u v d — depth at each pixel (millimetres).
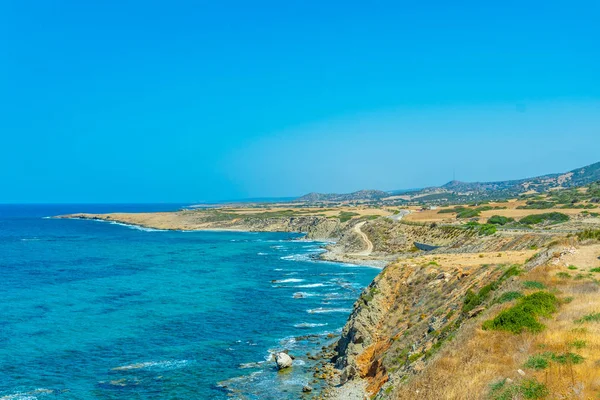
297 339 52500
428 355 28359
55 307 66812
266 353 48031
